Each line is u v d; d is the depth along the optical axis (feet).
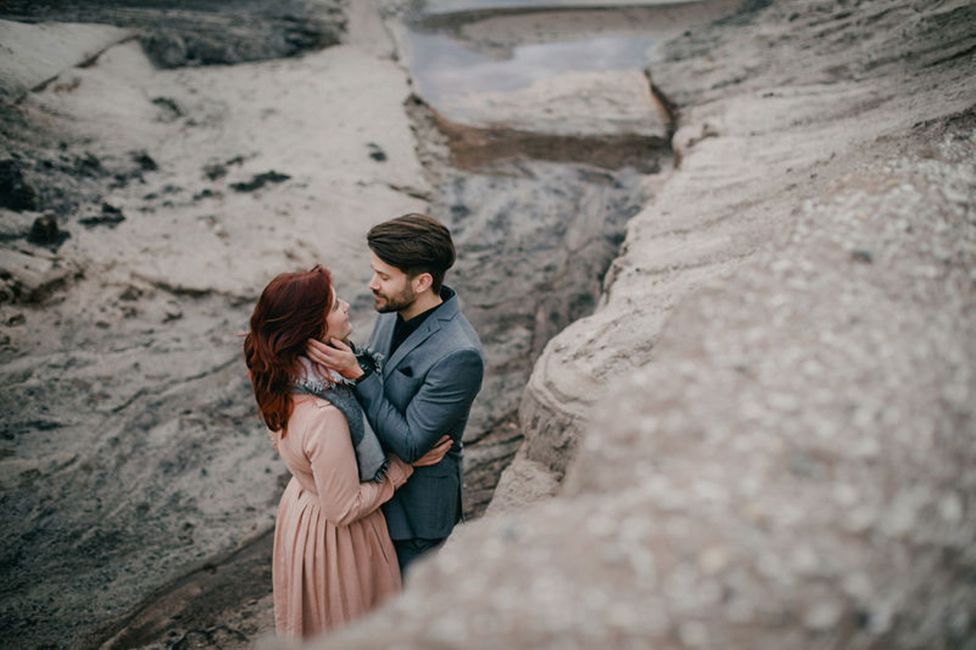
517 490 12.96
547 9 36.22
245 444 15.44
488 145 26.25
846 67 24.50
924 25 24.03
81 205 20.26
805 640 3.45
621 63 30.99
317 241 20.79
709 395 4.59
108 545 13.15
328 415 7.67
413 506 8.92
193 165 22.95
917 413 4.34
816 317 5.08
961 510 4.00
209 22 31.09
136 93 25.82
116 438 15.11
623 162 25.11
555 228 22.44
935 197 6.40
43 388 15.79
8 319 16.78
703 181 19.79
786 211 15.30
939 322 5.06
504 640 3.56
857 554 3.69
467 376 8.36
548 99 28.84
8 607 11.93
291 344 7.56
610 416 4.67
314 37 31.81
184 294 18.70
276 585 8.82
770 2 33.76
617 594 3.66
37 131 21.97
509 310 19.54
